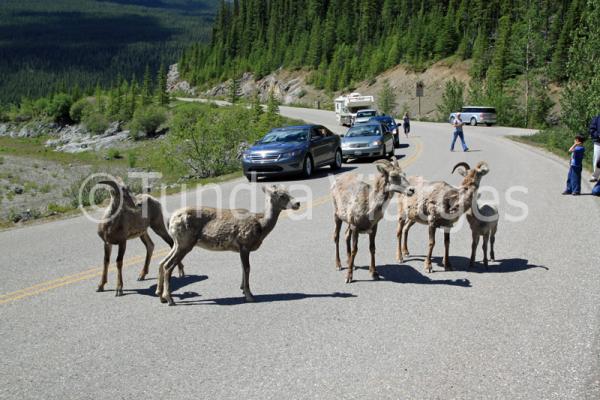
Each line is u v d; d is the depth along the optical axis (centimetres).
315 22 14538
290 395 452
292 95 12650
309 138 2034
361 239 1020
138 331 597
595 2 2636
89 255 950
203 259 899
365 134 2517
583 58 2672
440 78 9288
